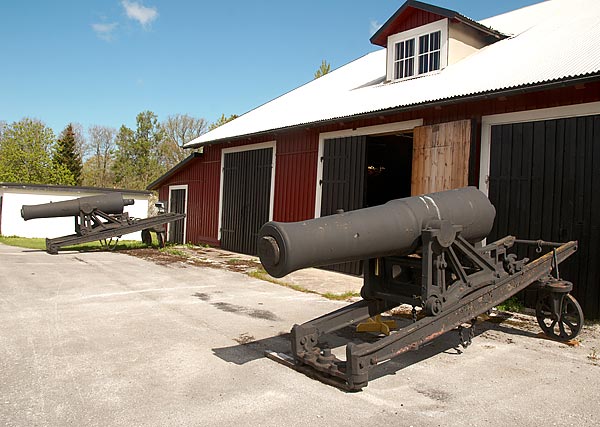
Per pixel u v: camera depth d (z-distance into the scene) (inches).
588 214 263.1
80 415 133.6
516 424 135.0
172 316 249.4
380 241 167.9
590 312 260.5
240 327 231.6
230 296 307.1
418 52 446.6
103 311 256.1
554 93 279.3
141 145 2226.9
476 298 188.9
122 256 512.1
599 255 257.9
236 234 568.7
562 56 310.8
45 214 531.8
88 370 168.2
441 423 134.3
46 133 1625.2
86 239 542.3
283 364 180.5
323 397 150.9
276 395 151.6
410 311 274.4
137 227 578.6
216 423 131.0
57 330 217.2
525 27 471.2
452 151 329.4
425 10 430.0
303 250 147.5
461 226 185.2
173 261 475.8
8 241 692.1
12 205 806.5
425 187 347.3
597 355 200.2
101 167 2310.5
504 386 163.5
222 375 167.9
